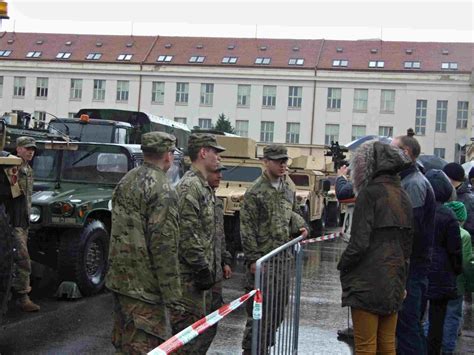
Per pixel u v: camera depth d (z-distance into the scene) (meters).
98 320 7.21
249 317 5.58
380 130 47.75
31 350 6.02
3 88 50.62
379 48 49.84
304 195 16.77
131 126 16.20
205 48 50.84
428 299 5.69
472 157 30.72
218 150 4.88
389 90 47.66
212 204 4.81
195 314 4.66
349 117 47.91
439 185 5.67
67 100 50.00
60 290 8.16
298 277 5.63
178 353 4.70
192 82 49.19
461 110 46.88
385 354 4.60
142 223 4.00
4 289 5.56
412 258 5.10
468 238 6.25
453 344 6.33
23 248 7.36
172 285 3.97
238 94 48.97
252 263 5.57
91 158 9.45
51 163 9.46
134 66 49.56
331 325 7.49
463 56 48.75
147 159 4.13
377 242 4.45
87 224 8.31
